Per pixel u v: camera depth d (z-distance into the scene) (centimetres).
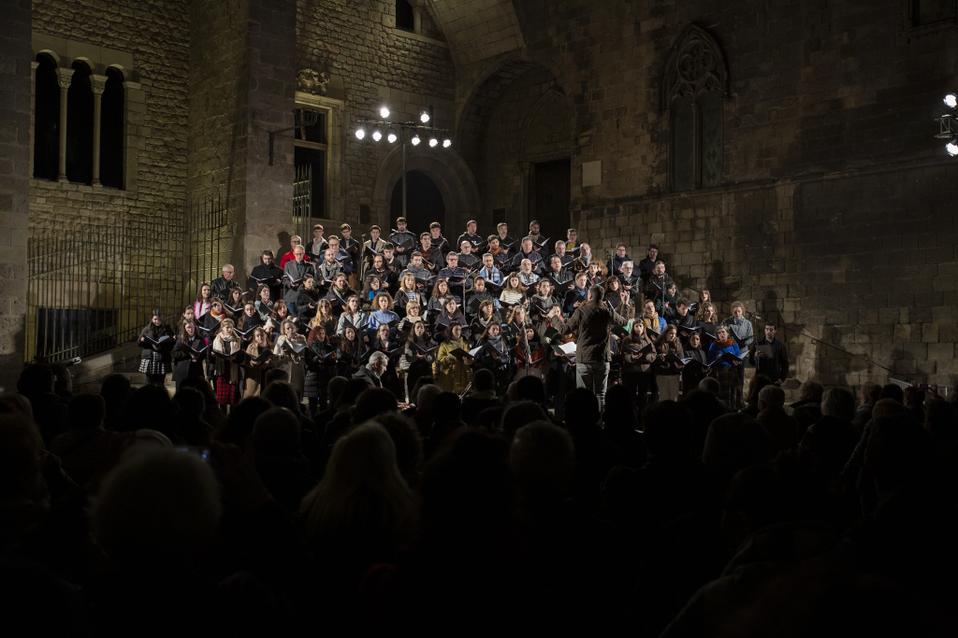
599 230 2339
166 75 2141
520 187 2627
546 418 473
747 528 310
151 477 199
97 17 2042
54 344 1770
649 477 395
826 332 1948
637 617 354
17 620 196
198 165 2114
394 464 296
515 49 2505
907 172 1838
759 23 2066
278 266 1894
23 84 1473
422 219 2605
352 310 1546
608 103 2327
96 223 2023
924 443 334
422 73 2559
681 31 2189
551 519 308
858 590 113
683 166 2202
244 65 1975
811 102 1983
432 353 1510
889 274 1858
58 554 299
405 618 219
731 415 379
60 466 454
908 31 1833
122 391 709
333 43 2358
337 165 2356
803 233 1989
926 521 318
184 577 206
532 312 1623
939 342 1784
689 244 2175
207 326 1546
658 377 1609
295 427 418
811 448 537
